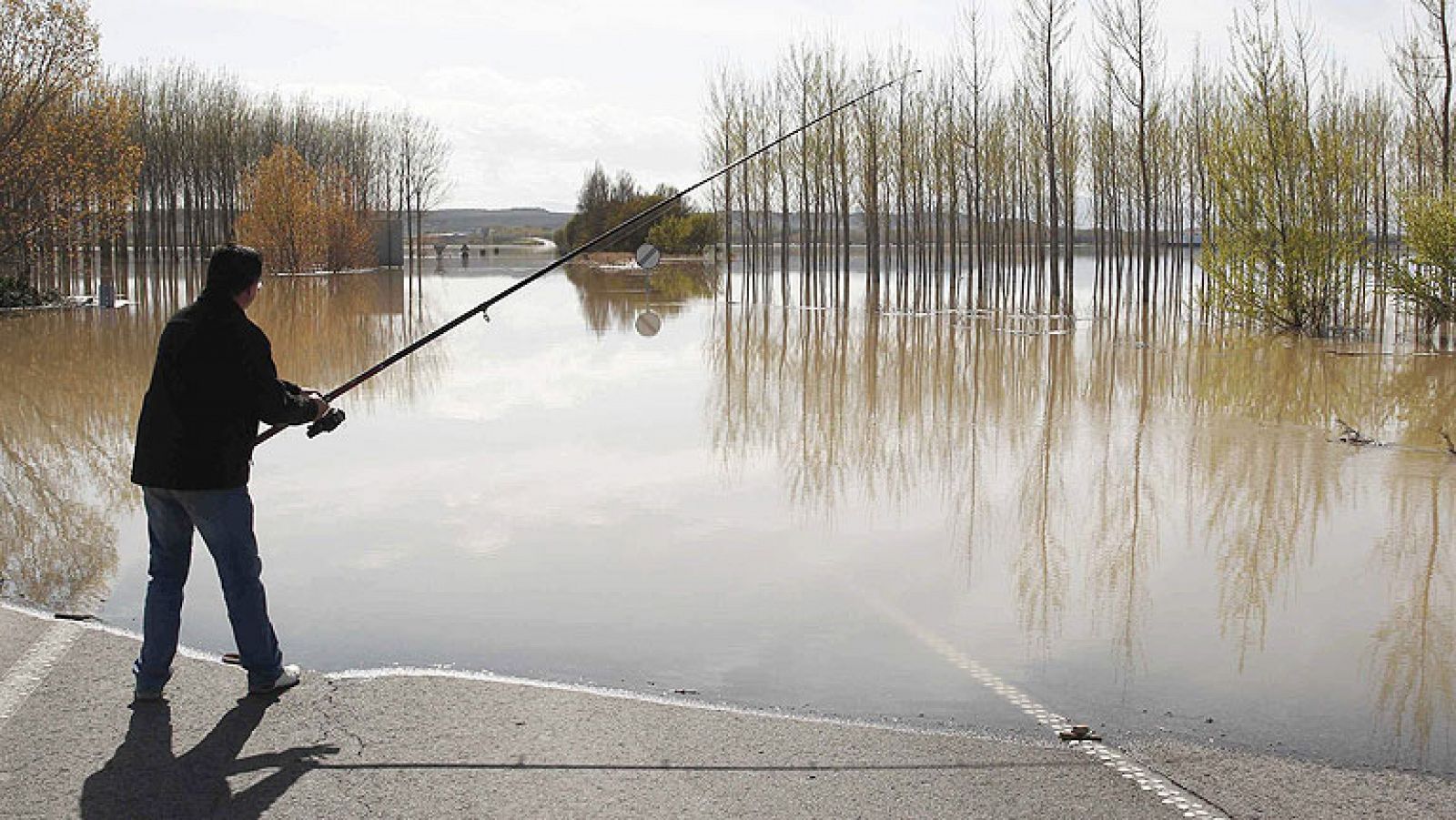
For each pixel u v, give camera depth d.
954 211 27.12
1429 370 13.78
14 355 14.55
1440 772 3.54
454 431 9.77
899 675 4.42
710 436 9.57
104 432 9.38
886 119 28.66
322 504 7.23
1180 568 5.90
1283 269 18.34
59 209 25.16
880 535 6.55
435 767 3.40
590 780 3.32
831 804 3.18
